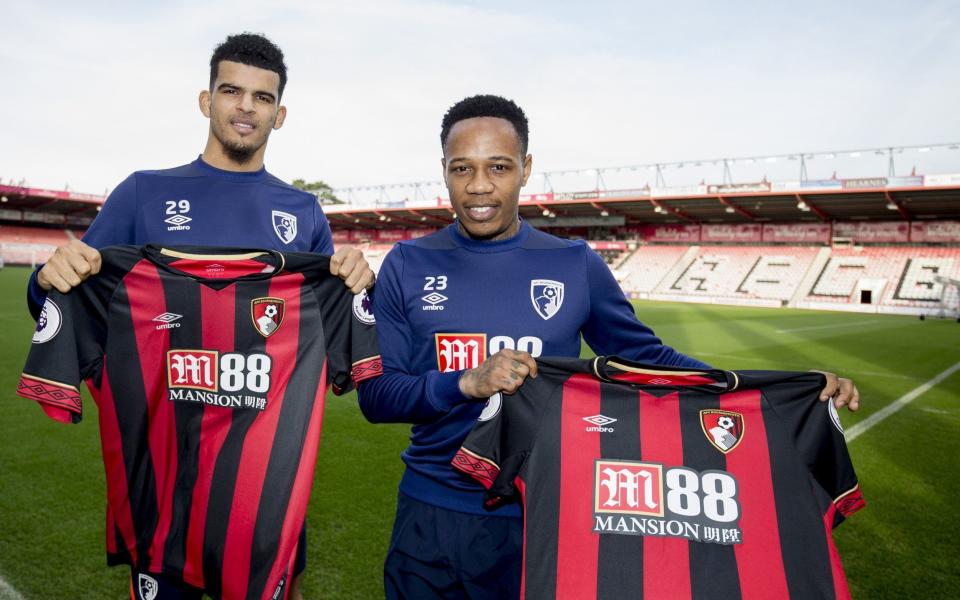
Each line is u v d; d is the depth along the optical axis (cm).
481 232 169
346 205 4116
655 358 185
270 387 180
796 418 164
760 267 3312
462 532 164
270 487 175
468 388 153
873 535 319
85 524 301
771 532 155
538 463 159
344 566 270
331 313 186
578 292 175
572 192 3394
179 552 176
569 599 150
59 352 164
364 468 401
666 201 3184
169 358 178
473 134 161
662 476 159
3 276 2450
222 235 212
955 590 264
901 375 841
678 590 150
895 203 2792
